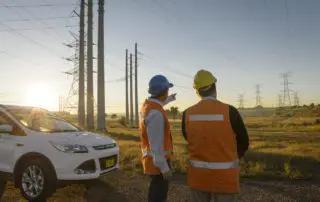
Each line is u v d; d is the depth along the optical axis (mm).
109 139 7438
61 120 8094
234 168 3143
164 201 4059
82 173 6367
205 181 3160
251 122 86125
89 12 26141
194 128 3236
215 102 3230
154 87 3887
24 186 6441
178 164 9469
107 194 6602
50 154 6336
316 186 7367
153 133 3729
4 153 6883
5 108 7367
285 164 9289
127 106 59469
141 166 9320
